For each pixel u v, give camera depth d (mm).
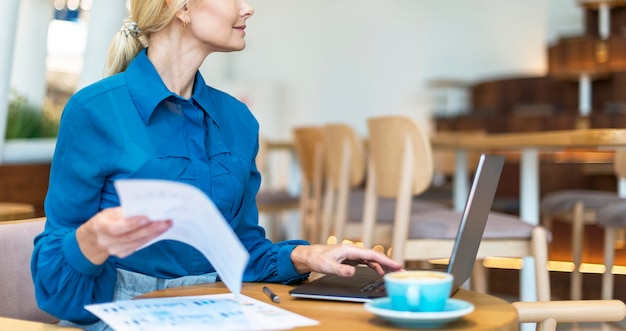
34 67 4961
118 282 1349
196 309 1118
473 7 8484
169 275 1374
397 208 2553
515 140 2762
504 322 1026
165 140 1339
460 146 3398
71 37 6574
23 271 1456
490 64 8422
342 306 1146
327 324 1025
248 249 1469
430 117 8359
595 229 3859
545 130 6945
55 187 1319
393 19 8867
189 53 1418
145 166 1305
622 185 3912
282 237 6035
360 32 9031
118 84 1341
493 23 8398
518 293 3820
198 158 1368
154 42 1418
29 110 4246
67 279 1211
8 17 3258
